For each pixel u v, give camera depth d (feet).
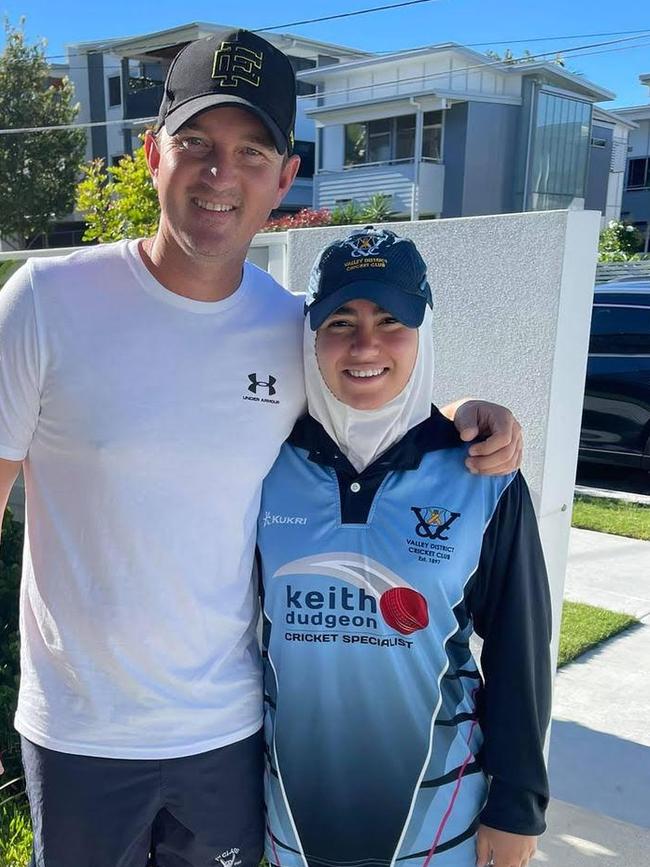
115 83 96.73
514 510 5.17
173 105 5.30
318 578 5.25
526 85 85.35
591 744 10.02
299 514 5.40
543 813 5.21
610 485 24.07
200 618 5.32
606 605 14.46
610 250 83.41
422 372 5.36
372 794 5.32
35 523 5.46
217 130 5.22
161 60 93.71
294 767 5.42
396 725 5.22
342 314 5.14
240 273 5.61
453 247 7.71
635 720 10.61
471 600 5.35
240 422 5.41
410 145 84.94
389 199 84.48
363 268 5.04
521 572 5.15
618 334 22.33
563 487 7.60
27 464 5.53
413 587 5.08
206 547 5.30
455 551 5.09
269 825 5.61
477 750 5.37
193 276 5.32
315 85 97.50
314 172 98.68
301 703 5.34
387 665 5.16
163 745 5.30
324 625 5.23
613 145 100.07
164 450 5.18
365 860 5.39
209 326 5.41
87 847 5.46
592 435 22.91
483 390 7.65
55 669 5.39
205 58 5.24
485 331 7.58
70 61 97.91
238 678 5.57
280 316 5.70
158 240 5.38
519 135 86.07
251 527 5.55
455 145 83.20
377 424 5.29
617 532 18.60
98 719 5.28
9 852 7.54
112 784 5.34
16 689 9.93
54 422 5.24
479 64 83.35
